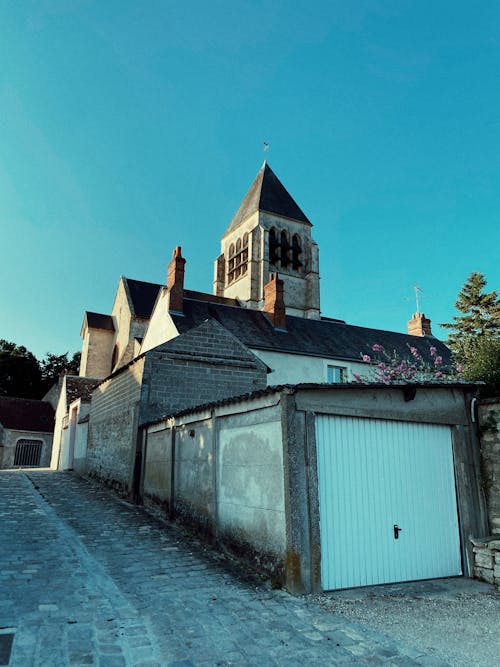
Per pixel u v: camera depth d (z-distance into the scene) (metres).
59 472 21.88
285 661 3.92
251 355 14.80
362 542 6.32
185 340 13.81
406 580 6.52
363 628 4.68
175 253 21.83
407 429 7.11
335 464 6.39
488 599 5.79
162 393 13.09
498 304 36.16
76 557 6.79
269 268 41.72
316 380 21.42
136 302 30.20
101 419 17.11
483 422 7.52
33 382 45.34
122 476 13.69
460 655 4.12
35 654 3.81
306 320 25.67
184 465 9.46
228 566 6.73
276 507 6.12
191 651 4.04
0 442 31.36
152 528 9.17
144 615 4.78
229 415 7.75
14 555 6.70
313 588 5.73
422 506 6.94
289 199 46.41
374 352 24.48
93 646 4.02
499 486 7.16
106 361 32.72
